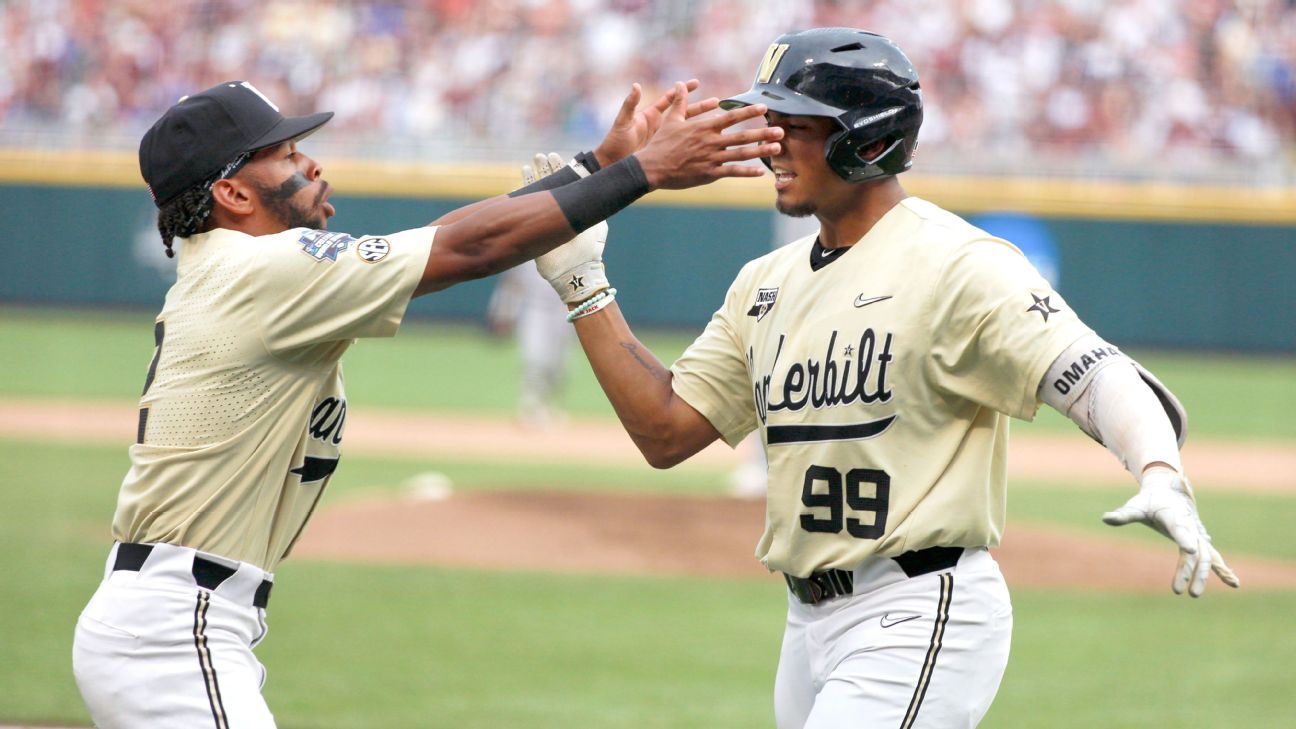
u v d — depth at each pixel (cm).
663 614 3038
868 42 1197
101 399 6638
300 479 1226
